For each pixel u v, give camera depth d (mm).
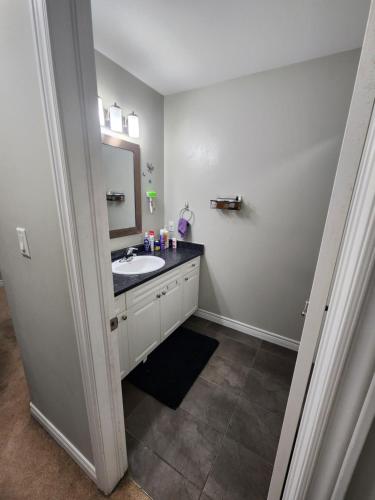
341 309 406
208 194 2195
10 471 1126
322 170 1688
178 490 1059
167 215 2500
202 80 1914
